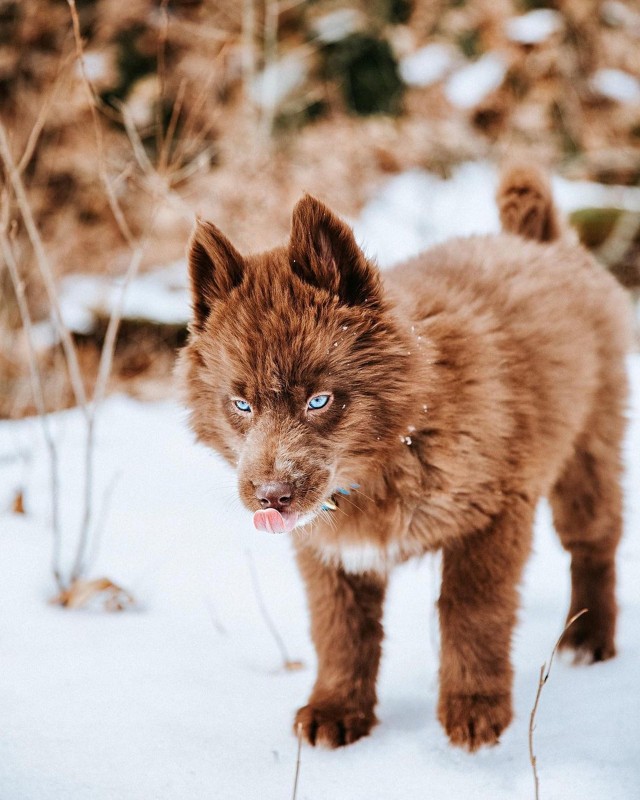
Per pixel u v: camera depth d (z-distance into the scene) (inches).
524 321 46.3
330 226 42.0
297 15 142.4
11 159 52.6
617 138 154.9
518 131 150.9
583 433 48.9
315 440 41.3
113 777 39.7
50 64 118.7
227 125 118.9
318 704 43.3
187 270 43.6
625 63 155.4
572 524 49.1
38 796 38.7
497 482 43.2
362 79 148.2
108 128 125.2
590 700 42.8
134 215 120.1
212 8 124.6
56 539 52.1
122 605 51.2
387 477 43.0
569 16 155.3
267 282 42.0
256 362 41.3
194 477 67.5
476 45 157.1
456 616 42.9
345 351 41.4
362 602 44.8
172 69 123.8
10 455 72.1
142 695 44.1
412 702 45.0
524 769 39.8
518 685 44.8
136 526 59.0
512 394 44.0
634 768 38.9
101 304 112.3
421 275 47.1
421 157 146.9
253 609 51.8
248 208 96.7
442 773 40.2
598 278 51.4
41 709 42.8
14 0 118.4
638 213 124.0
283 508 40.4
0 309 99.7
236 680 45.8
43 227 115.4
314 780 40.1
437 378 42.4
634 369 80.0
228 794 39.3
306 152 132.3
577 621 47.7
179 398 44.9
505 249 49.8
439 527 43.2
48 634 48.1
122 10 124.4
